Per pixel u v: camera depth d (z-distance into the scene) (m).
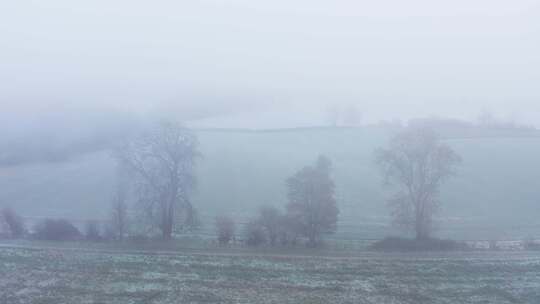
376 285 45.88
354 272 48.62
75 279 45.94
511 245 57.69
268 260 51.16
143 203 60.12
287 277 47.22
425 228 58.56
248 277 47.06
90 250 53.03
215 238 58.66
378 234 61.78
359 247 56.09
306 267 49.59
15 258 50.38
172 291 43.88
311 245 56.00
